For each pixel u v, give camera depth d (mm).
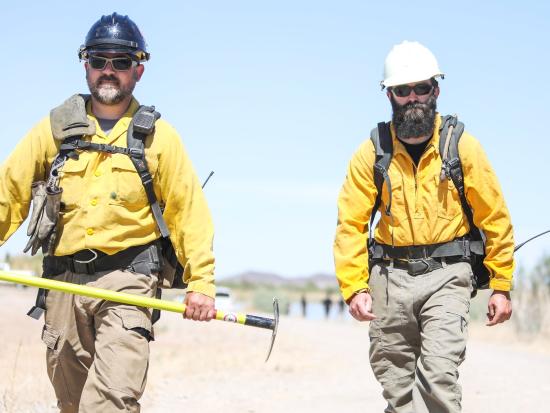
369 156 16219
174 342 54250
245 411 26672
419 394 15359
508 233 16078
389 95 16266
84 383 15297
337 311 180875
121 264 14586
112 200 14469
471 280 16203
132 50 14688
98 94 14609
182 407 27438
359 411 26406
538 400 28484
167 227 14883
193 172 14859
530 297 68812
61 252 14633
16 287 89375
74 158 14523
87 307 14500
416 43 16250
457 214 16016
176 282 15344
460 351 15461
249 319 14422
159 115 14789
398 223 16094
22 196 14766
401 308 16141
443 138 15883
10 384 27234
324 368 42969
